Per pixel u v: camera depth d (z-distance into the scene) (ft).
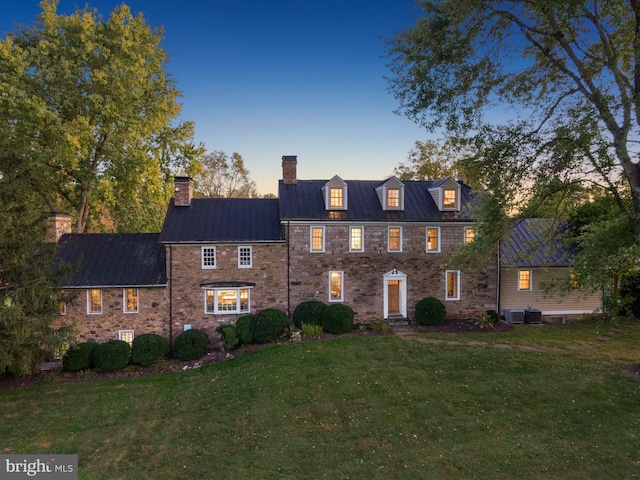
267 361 52.31
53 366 55.26
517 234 74.84
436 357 50.62
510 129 41.68
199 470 29.25
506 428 32.68
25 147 61.11
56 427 38.01
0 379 51.39
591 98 38.99
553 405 36.09
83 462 31.24
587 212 70.64
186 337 58.29
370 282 68.85
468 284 70.74
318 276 67.82
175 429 36.45
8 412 41.81
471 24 41.06
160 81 83.35
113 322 61.77
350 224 67.97
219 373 51.49
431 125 44.29
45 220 52.80
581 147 36.40
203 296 64.59
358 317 68.69
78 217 82.12
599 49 42.80
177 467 29.86
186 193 70.95
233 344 59.72
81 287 59.57
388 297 69.97
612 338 58.85
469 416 34.94
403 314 69.56
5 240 43.24
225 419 37.60
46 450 33.37
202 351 58.13
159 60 82.99
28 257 48.52
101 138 80.02
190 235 64.80
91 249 66.13
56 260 52.01
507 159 42.50
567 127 36.99
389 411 36.58
